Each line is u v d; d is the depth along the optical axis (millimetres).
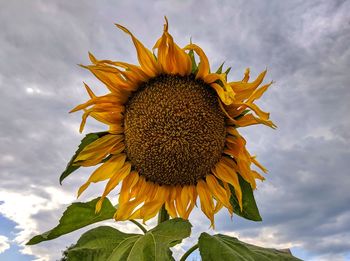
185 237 310
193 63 378
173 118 369
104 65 367
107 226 360
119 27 359
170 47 359
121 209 379
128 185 388
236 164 387
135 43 364
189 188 389
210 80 371
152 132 372
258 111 358
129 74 374
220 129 377
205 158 376
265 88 365
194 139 370
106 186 378
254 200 384
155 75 379
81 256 337
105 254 336
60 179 376
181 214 383
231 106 373
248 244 366
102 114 387
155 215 379
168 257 301
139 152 378
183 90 375
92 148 383
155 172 382
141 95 381
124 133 391
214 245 328
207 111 373
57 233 373
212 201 382
